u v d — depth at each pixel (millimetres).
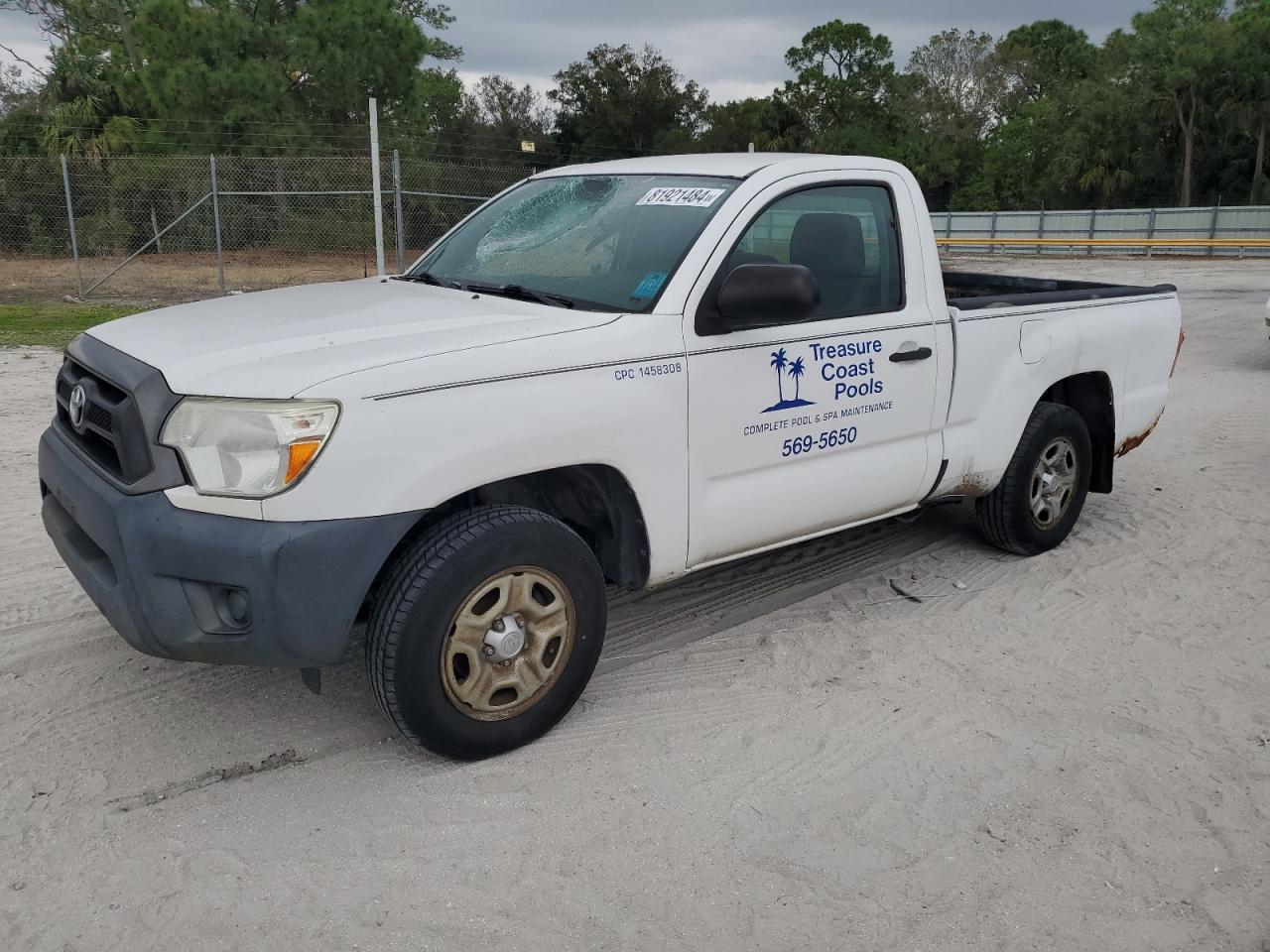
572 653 3500
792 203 3998
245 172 26500
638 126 55969
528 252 4211
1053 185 53719
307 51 28906
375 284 4359
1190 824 3133
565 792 3262
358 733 3602
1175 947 2654
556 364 3309
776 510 3992
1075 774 3383
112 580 3160
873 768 3414
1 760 3389
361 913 2729
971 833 3086
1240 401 9422
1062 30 71125
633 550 3682
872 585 4949
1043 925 2721
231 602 3020
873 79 62000
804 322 3977
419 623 3105
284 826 3086
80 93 33969
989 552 5391
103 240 26500
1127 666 4137
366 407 2969
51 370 9922
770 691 3914
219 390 2932
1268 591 4895
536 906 2764
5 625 4332
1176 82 47125
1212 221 33812
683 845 3018
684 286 3631
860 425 4199
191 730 3602
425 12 45812
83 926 2674
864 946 2641
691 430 3652
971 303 4668
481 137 45094
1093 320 5227
